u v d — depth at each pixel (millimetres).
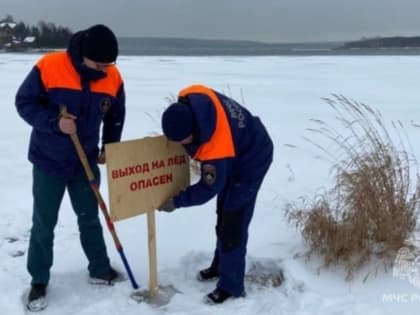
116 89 3189
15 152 6930
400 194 3709
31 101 2980
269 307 3211
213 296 3293
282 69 24234
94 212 3375
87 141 3184
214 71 22406
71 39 2965
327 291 3338
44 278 3281
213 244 4008
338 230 3531
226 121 2879
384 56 45906
